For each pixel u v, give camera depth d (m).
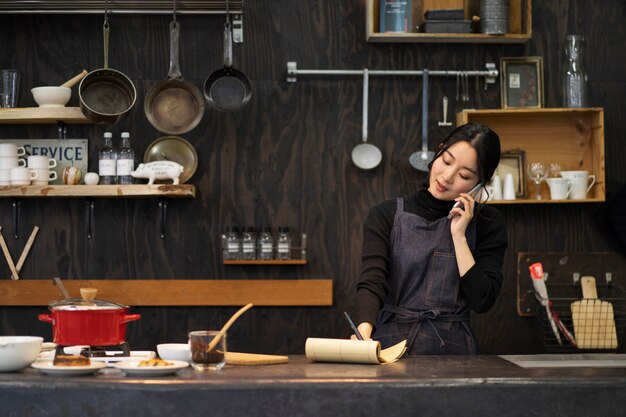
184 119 4.27
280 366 2.38
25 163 4.36
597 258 4.43
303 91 4.43
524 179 4.40
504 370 2.25
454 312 3.03
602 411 2.08
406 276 3.06
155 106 4.27
